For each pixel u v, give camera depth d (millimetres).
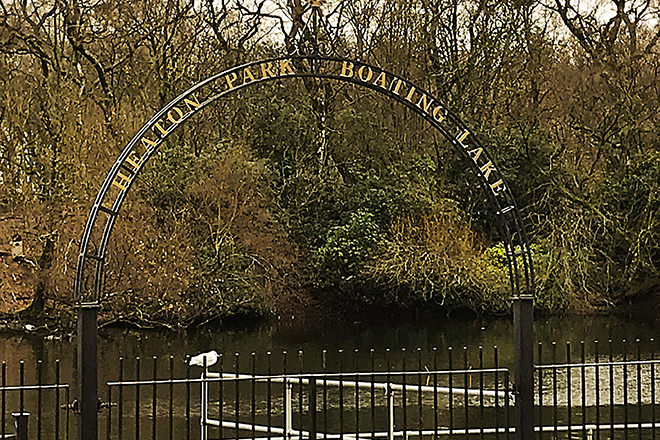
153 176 20969
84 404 6832
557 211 22203
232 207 21469
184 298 20891
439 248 22031
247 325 22172
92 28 21719
